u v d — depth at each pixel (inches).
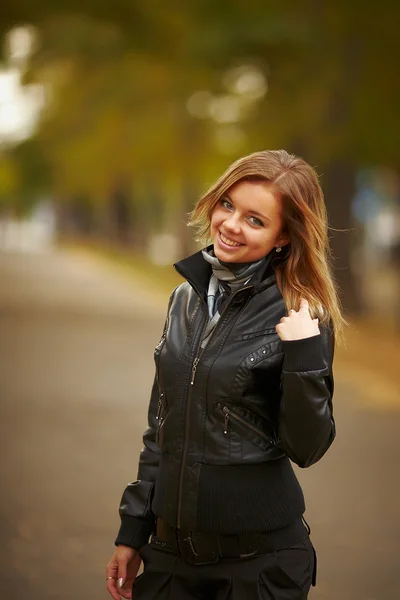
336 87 776.3
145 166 1267.2
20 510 287.0
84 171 1660.9
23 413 449.4
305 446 112.6
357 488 319.0
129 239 2819.9
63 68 1154.7
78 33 1000.9
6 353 684.7
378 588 228.5
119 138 1261.1
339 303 120.6
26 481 321.4
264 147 855.7
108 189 2041.1
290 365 110.8
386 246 1867.6
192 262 120.9
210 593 121.2
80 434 400.5
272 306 117.8
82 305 1106.7
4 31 946.7
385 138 787.4
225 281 119.3
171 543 121.2
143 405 474.9
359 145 792.9
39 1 938.1
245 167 116.4
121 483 320.5
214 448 116.4
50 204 3988.7
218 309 120.1
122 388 527.2
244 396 116.0
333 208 932.0
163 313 1030.4
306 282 118.5
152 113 1081.4
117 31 992.9
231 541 117.6
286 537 119.6
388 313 987.3
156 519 125.1
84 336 794.2
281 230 119.0
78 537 262.4
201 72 887.1
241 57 783.7
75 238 3617.1
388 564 245.3
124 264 2033.7
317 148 799.7
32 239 4025.6
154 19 959.0
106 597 219.9
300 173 117.2
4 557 245.6
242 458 116.3
